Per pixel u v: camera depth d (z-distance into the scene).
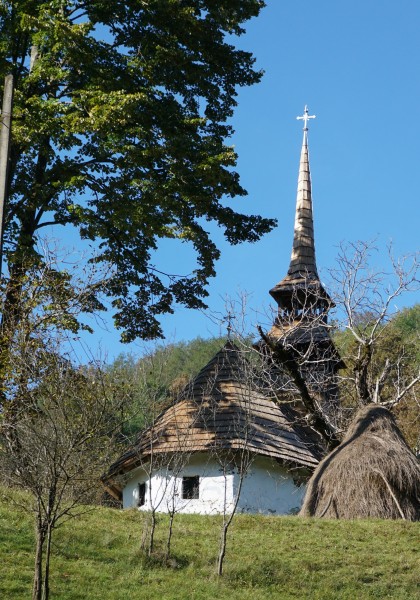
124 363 25.98
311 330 34.50
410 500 23.70
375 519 23.06
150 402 22.81
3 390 20.64
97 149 30.12
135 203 28.50
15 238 29.31
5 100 15.56
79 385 18.91
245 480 27.55
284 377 31.19
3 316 24.39
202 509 27.12
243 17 31.84
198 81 31.31
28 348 20.62
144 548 19.30
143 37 30.61
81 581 17.23
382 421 25.12
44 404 18.31
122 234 30.56
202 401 27.52
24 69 30.55
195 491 27.39
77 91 28.33
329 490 24.11
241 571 18.59
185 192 29.38
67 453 16.48
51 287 25.19
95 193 29.28
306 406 28.31
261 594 17.59
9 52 29.80
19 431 17.69
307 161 43.91
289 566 19.22
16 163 29.70
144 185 28.75
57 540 19.31
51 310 24.62
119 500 30.11
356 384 27.81
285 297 37.69
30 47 30.61
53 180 29.72
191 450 26.64
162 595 16.98
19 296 24.64
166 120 29.80
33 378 19.69
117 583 17.42
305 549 20.52
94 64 29.33
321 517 23.77
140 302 31.83
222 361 30.48
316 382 31.48
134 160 28.75
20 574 17.09
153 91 30.55
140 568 18.36
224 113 32.81
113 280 29.88
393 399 28.64
